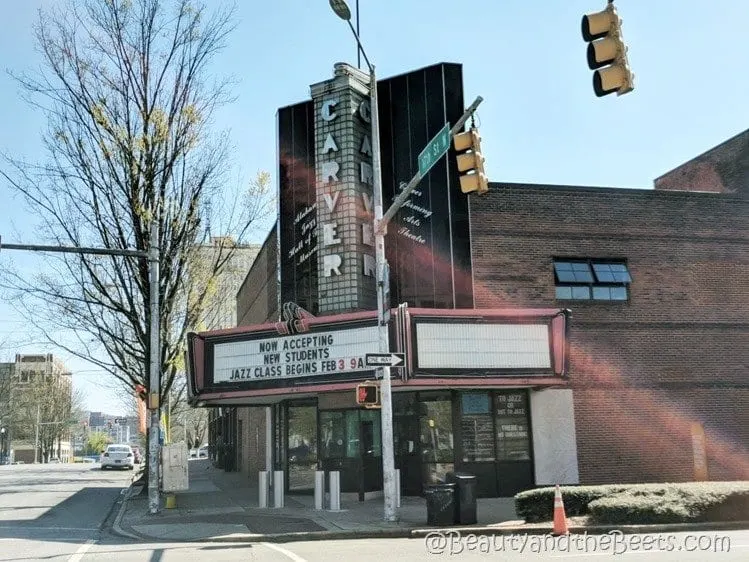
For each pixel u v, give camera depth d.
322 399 21.33
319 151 22.34
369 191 22.17
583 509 15.07
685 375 21.98
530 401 20.83
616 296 22.09
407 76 22.72
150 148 22.80
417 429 20.56
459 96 22.33
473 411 20.52
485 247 21.47
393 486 15.56
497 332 19.00
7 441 96.25
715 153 29.80
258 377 20.36
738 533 13.17
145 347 23.80
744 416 22.11
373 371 18.66
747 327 22.78
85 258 22.84
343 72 22.28
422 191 21.86
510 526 14.44
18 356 110.38
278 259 23.88
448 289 21.11
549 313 19.41
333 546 13.00
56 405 103.81
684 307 22.45
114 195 22.94
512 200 21.92
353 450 20.66
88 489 29.05
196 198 23.69
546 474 20.39
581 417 21.03
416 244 21.61
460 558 10.97
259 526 15.52
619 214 22.64
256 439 29.81
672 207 23.11
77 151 22.64
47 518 18.77
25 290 28.91
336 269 21.31
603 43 8.21
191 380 21.22
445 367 18.48
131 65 22.86
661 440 21.41
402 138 22.39
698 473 20.69
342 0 14.67
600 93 8.36
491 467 20.30
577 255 22.06
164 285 23.67
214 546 13.34
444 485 14.94
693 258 22.91
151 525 16.19
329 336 19.42
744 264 23.23
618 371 21.55
